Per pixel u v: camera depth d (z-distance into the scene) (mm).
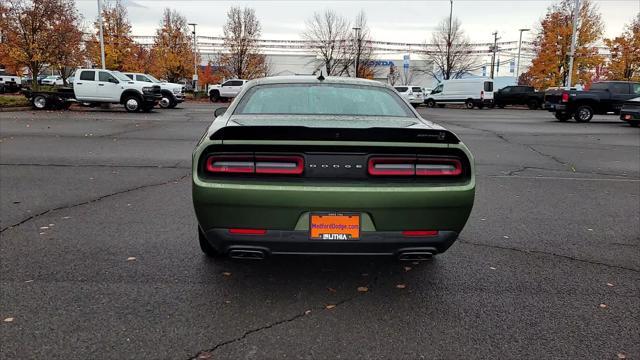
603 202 6344
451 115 26797
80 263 3818
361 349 2633
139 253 4070
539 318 3033
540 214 5656
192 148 10688
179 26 47500
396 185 2957
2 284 3387
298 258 4047
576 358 2586
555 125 19516
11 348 2572
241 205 2916
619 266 3979
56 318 2910
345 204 2906
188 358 2516
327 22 52719
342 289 3432
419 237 3039
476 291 3432
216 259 3969
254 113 3838
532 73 40969
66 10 27906
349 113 3865
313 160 2936
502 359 2564
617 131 16891
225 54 48281
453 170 3023
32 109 22359
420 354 2596
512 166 9289
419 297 3314
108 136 12719
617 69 38625
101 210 5434
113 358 2500
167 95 28188
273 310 3080
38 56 26125
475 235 4773
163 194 6262
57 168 8031
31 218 5066
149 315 2977
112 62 42125
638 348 2695
